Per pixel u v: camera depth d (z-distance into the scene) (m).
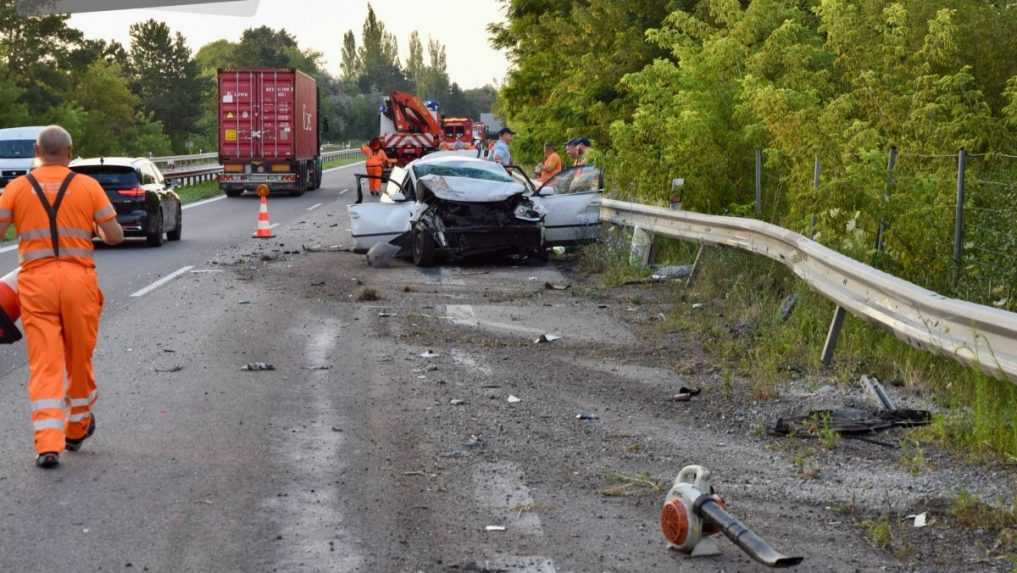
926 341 7.70
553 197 18.38
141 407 8.14
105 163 20.73
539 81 38.28
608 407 8.30
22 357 10.23
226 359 10.02
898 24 15.89
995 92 17.27
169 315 12.62
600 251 17.61
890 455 7.02
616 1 30.27
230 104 39.44
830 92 18.20
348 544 5.24
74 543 5.22
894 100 14.97
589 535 5.43
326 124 46.91
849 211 12.17
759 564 5.05
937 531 5.56
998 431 6.98
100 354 10.23
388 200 20.02
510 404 8.34
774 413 8.13
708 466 6.77
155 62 130.12
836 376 9.18
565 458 6.89
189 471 6.47
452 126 66.69
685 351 10.51
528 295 14.41
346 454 6.88
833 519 5.77
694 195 17.95
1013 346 6.65
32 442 7.14
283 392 8.68
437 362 9.92
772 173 17.92
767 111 14.95
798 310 11.00
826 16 16.91
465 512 5.77
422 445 7.13
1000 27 17.55
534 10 37.94
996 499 6.02
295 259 18.84
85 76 106.56
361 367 9.69
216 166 53.91
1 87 83.81
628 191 21.00
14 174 37.38
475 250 17.53
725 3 21.08
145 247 21.22
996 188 12.16
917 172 12.93
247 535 5.36
